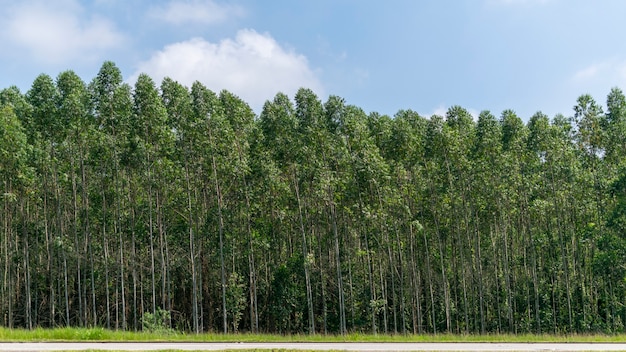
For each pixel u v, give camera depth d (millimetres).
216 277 52531
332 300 54281
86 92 46562
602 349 22938
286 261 53719
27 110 45938
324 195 45969
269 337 28828
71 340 24484
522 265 56750
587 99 50312
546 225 54312
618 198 45844
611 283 49469
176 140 46250
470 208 51375
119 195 48062
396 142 47812
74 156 47906
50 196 51969
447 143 46812
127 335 26766
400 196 47188
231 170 45375
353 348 22578
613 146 49281
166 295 53812
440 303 55750
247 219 48562
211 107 46062
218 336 28719
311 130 45938
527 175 49438
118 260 49781
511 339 28734
